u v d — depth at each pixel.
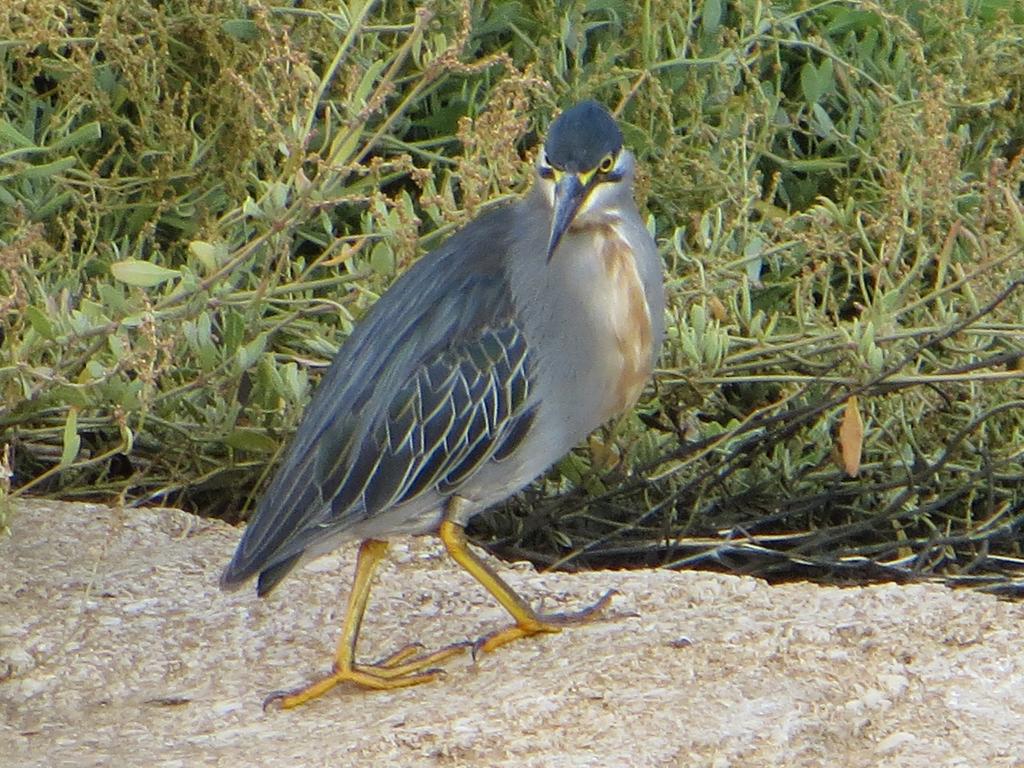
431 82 12.10
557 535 12.41
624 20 13.49
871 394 12.02
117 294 10.97
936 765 7.34
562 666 8.60
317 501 8.92
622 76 13.04
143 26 12.56
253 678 8.92
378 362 9.20
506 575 10.14
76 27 12.59
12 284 10.94
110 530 10.34
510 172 11.42
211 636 9.38
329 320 12.42
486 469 9.24
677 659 8.45
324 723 8.18
